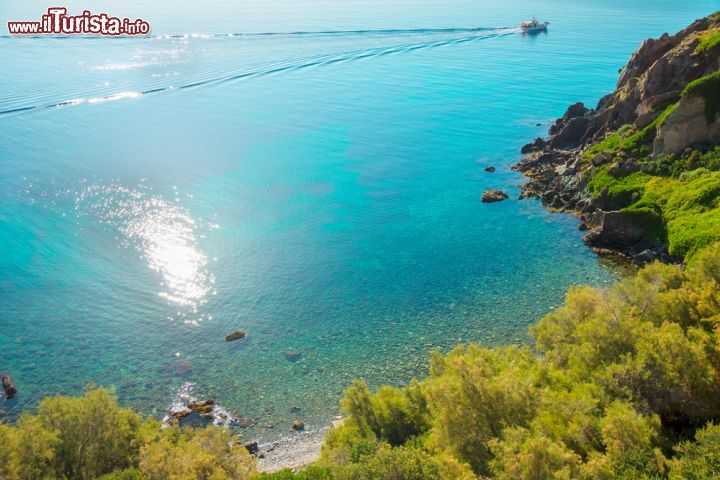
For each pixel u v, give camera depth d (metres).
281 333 54.88
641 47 95.19
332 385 47.72
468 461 28.64
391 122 121.75
